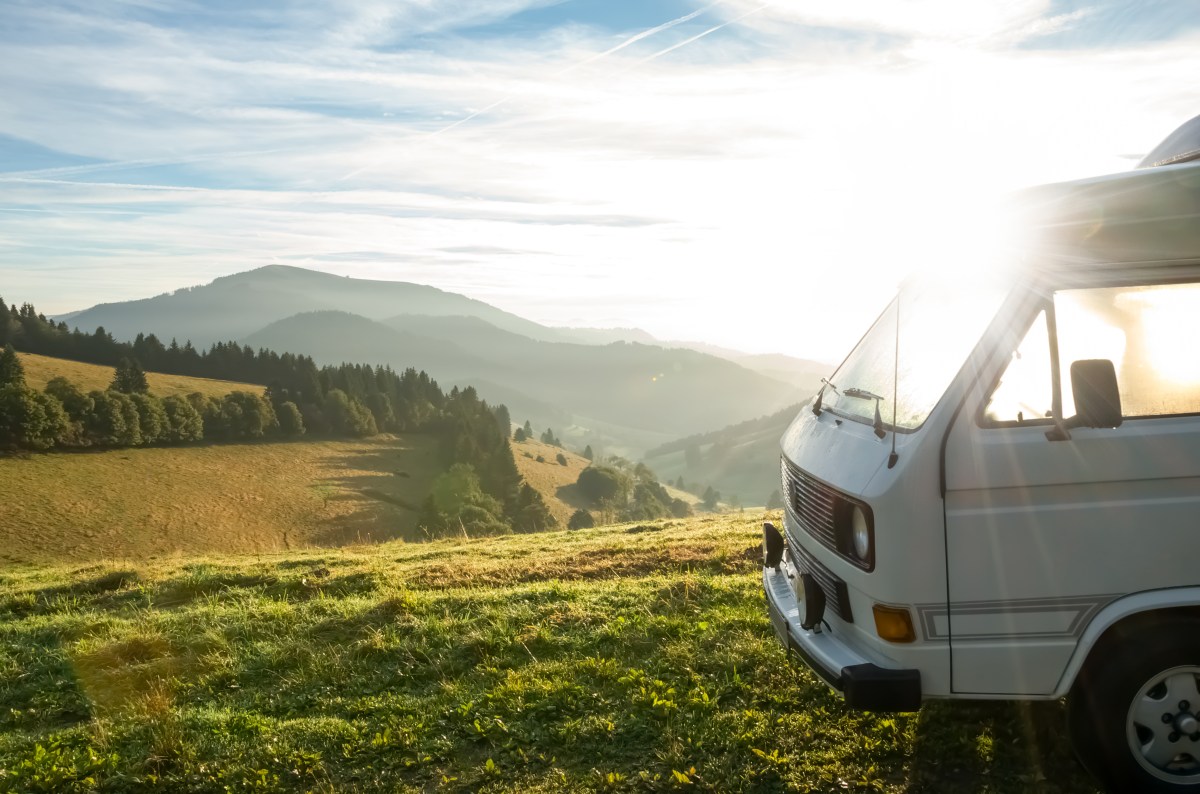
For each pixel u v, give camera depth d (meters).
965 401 3.55
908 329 4.44
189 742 5.22
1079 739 3.65
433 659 6.61
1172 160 4.70
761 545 10.41
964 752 4.21
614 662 6.00
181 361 194.25
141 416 132.25
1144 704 3.54
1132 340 3.57
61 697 6.55
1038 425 3.53
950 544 3.51
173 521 105.12
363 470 141.12
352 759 4.88
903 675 3.54
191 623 8.34
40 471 113.12
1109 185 3.71
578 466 192.75
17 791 4.76
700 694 5.21
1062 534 3.47
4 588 13.08
